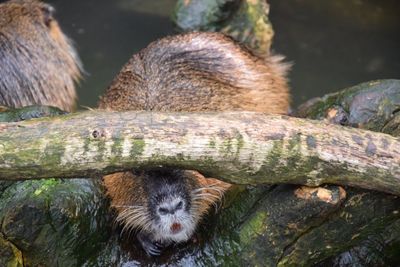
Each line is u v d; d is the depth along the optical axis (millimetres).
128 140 5582
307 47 12523
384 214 6113
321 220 6047
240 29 12023
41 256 6434
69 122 5652
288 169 5758
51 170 5637
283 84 10523
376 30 12781
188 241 6832
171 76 8625
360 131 5812
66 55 11539
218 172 5809
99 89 12031
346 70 11945
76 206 6449
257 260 6324
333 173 5758
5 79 10320
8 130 5637
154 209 6691
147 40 13008
